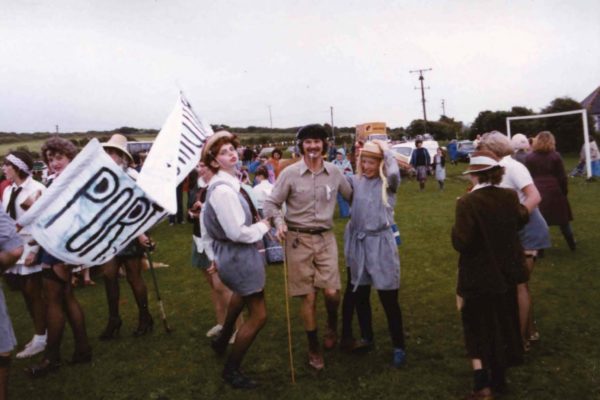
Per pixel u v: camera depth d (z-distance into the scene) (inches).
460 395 130.1
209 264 177.9
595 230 313.1
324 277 149.7
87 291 250.1
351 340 159.8
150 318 187.6
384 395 132.3
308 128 145.5
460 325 176.1
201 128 185.0
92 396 141.7
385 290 145.9
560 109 1104.8
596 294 196.9
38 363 165.5
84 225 133.6
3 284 273.3
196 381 147.3
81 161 130.0
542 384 132.0
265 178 264.1
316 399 132.6
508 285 121.9
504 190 124.0
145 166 144.6
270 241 274.8
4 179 203.6
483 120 1486.2
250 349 166.6
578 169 680.4
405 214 430.3
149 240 184.4
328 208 150.6
